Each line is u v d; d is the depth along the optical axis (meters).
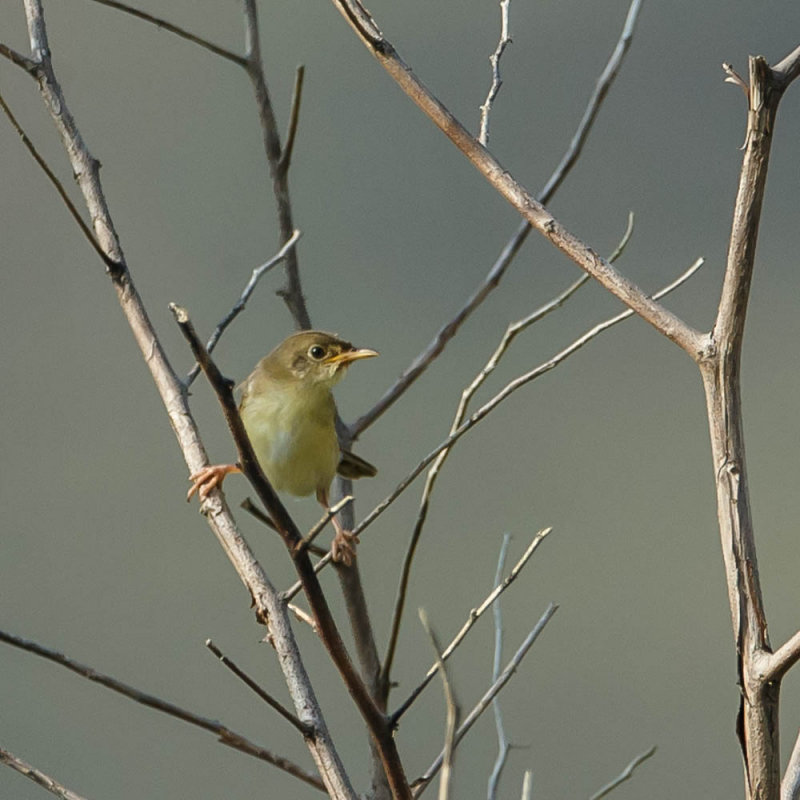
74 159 7.30
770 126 4.42
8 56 7.35
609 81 8.14
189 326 4.17
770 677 4.37
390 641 5.21
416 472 5.03
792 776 4.73
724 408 4.51
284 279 8.85
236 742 5.45
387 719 4.61
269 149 8.63
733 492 4.47
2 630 5.07
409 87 5.05
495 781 5.73
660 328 4.62
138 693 5.24
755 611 4.43
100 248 6.84
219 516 6.46
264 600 5.89
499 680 5.74
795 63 4.44
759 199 4.45
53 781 5.30
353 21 5.08
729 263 4.50
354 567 7.75
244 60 8.46
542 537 5.13
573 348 5.31
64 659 5.18
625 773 6.26
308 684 5.50
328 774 5.02
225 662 4.86
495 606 6.18
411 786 5.65
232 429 4.28
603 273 4.72
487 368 5.66
